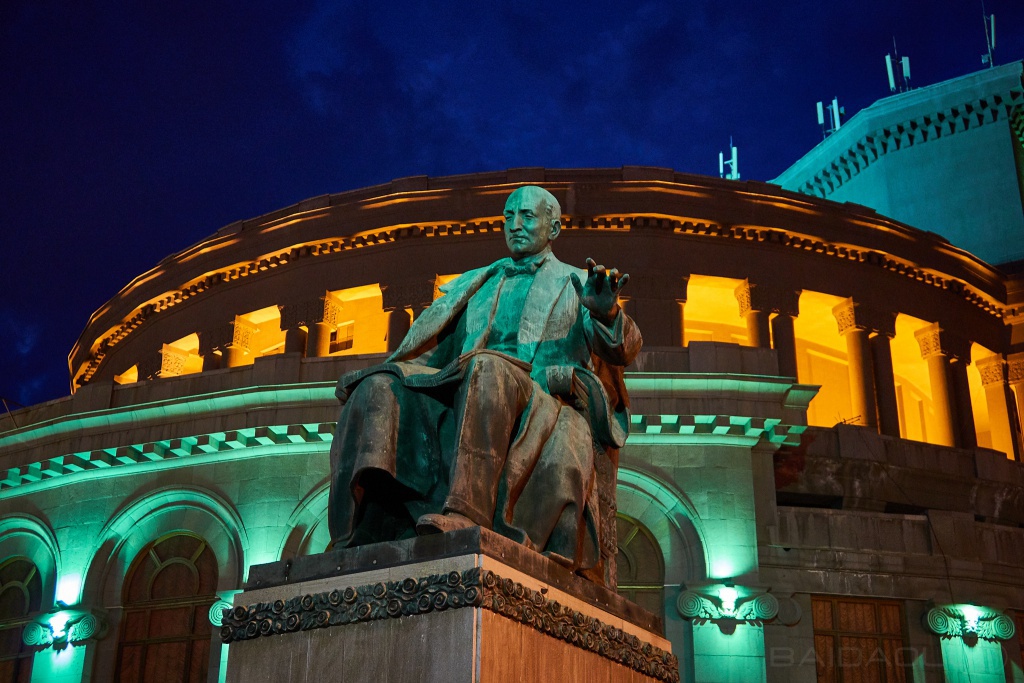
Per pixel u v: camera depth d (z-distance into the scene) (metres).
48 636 29.33
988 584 29.69
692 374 28.50
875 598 28.91
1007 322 51.09
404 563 5.44
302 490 28.72
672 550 27.95
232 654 5.61
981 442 51.97
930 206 57.44
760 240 45.03
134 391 31.50
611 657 6.01
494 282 7.23
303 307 45.47
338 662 5.34
